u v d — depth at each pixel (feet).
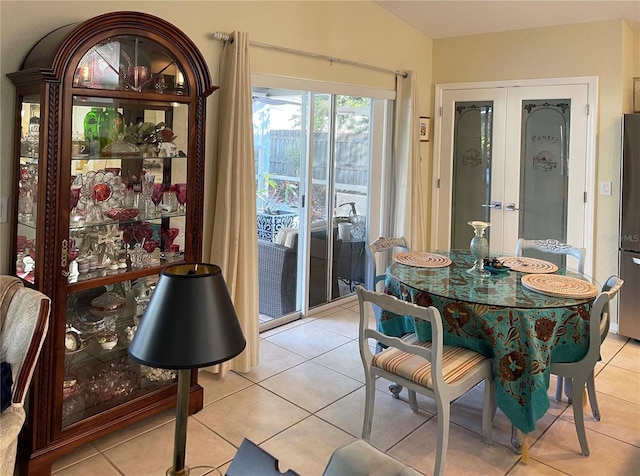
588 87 14.05
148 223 8.85
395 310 7.53
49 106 6.95
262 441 8.41
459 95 16.39
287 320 14.21
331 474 3.62
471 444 8.46
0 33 7.56
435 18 14.94
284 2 11.80
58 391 7.43
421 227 16.03
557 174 14.83
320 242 15.06
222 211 10.45
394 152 15.87
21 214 7.66
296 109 13.78
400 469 3.46
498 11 13.98
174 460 4.33
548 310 7.89
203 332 4.01
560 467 7.87
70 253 7.55
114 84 7.80
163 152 8.94
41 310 6.48
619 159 13.66
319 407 9.59
